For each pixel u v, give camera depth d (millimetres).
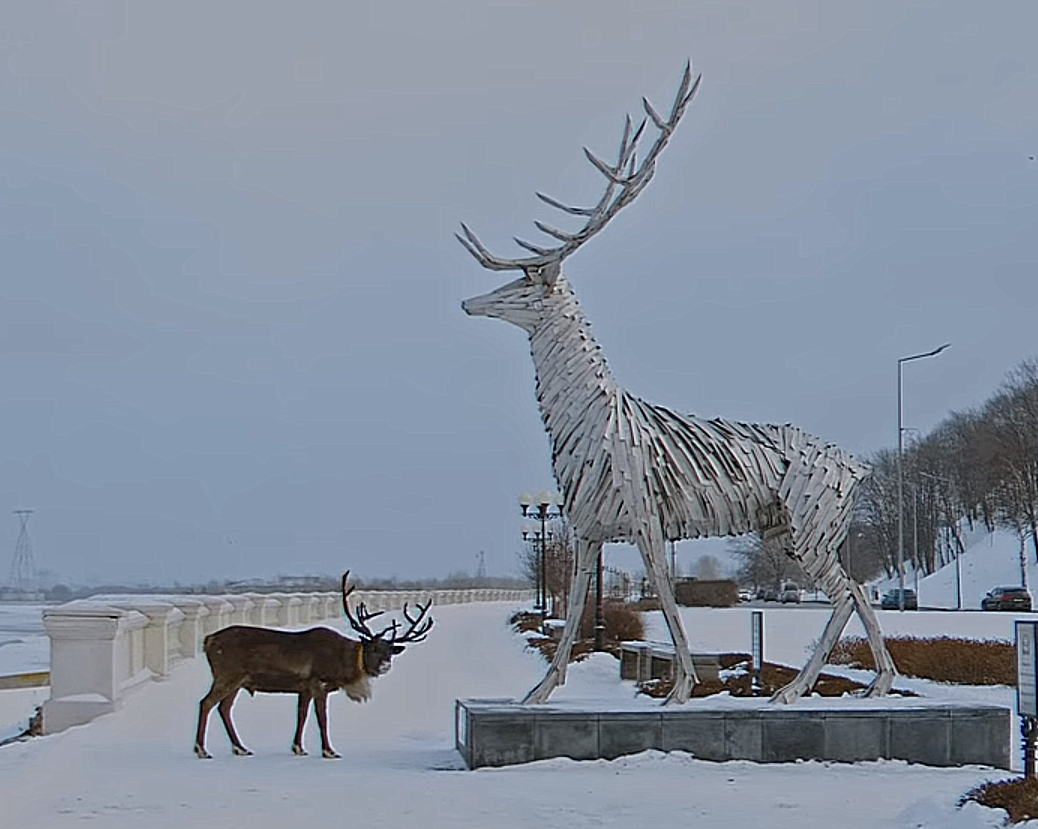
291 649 13016
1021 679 10648
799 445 13742
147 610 19891
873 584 80188
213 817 9664
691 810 10008
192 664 22469
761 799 10523
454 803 10242
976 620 40188
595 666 24859
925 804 9875
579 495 13156
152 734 14648
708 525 13500
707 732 12578
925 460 81562
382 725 15992
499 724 12297
